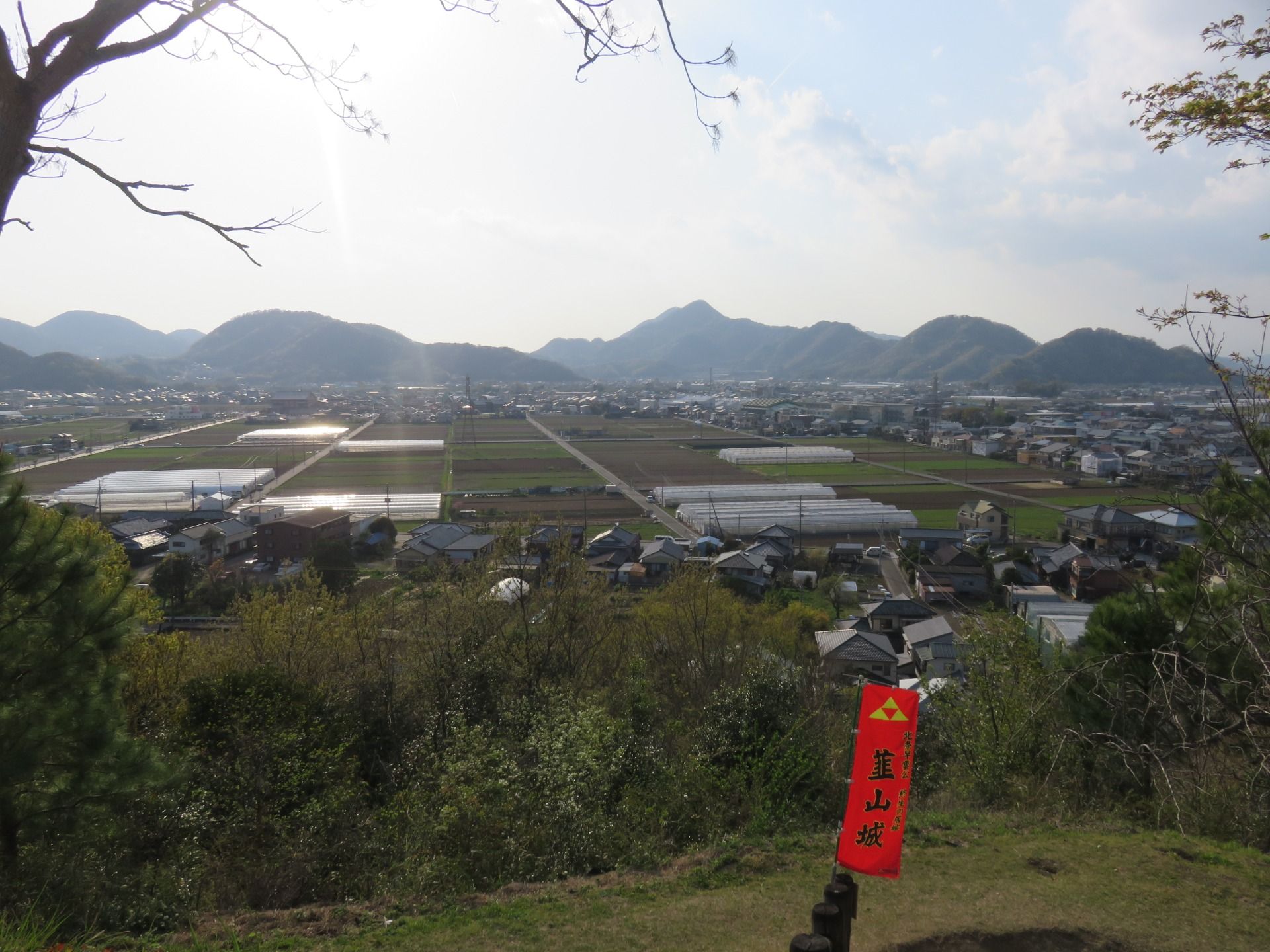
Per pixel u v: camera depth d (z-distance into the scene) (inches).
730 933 149.6
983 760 281.1
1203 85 176.6
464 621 409.7
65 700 193.9
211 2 136.2
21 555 187.9
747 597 947.3
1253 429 188.5
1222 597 236.1
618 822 225.1
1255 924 154.6
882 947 143.3
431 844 219.5
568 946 145.6
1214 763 237.3
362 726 362.9
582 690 385.7
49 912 167.5
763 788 238.8
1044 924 153.0
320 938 152.3
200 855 227.0
